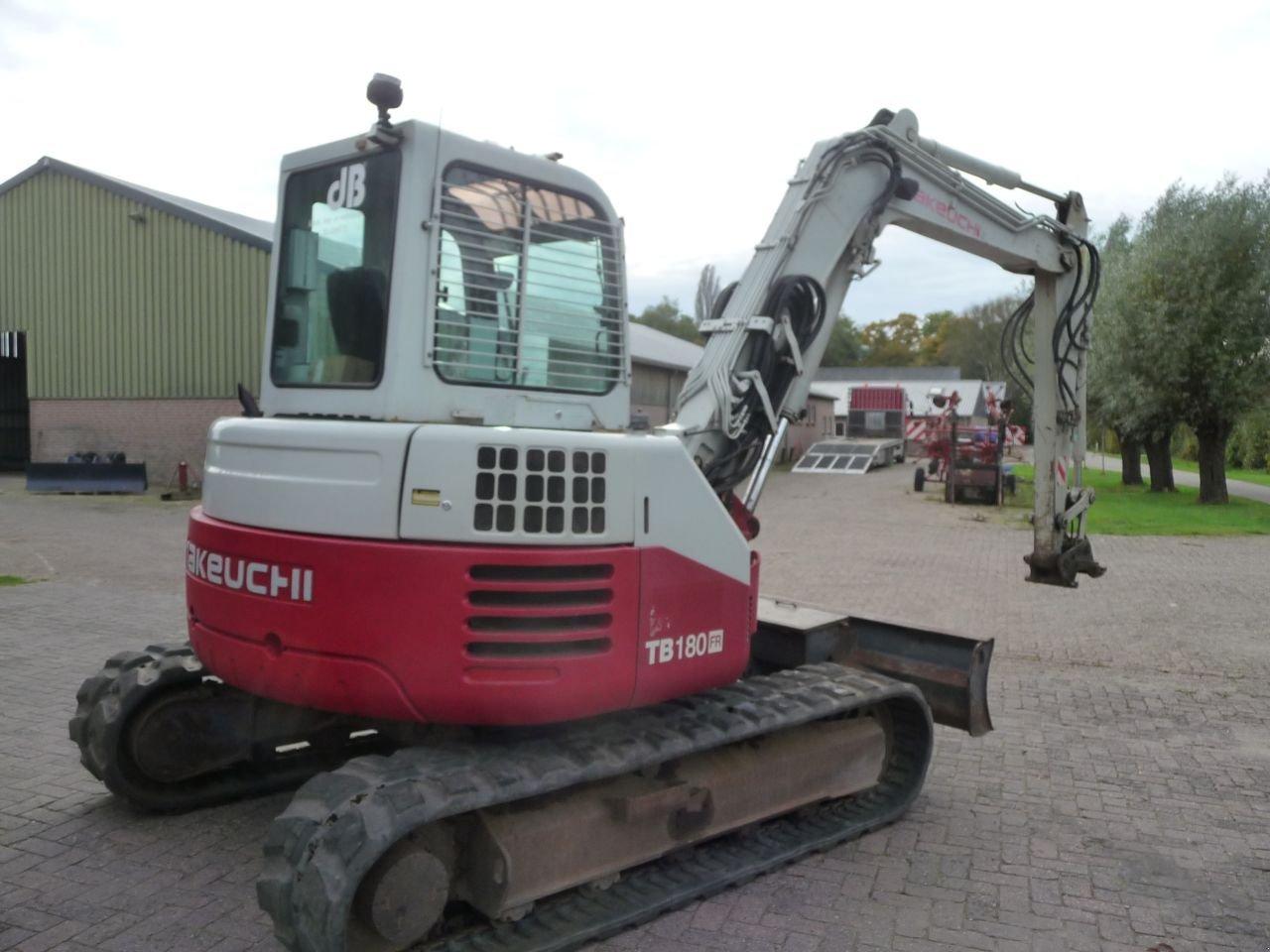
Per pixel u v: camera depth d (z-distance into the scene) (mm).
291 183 4238
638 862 4016
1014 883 4449
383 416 3684
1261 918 4184
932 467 28641
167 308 21938
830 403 52688
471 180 3803
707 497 4043
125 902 4055
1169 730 6703
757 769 4441
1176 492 27469
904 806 5102
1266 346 22453
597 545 3652
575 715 3627
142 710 4738
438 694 3473
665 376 25703
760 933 3945
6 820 4805
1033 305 6910
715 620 4082
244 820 4883
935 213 5848
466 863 3668
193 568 4152
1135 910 4227
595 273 4176
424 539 3469
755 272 5070
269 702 5117
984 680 5344
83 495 20703
